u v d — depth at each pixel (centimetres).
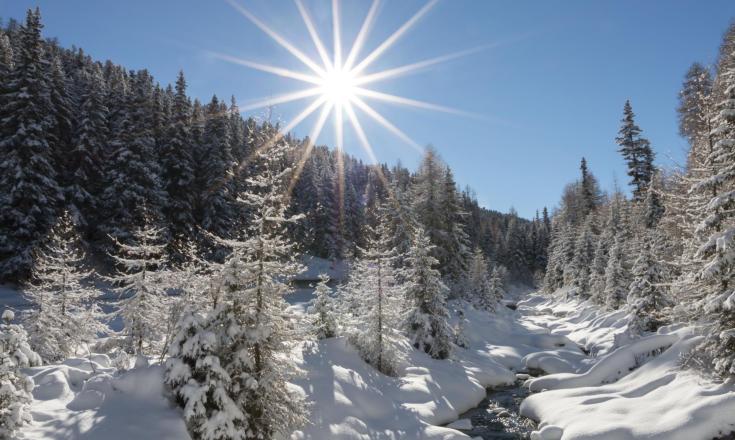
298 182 6588
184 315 1046
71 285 1670
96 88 3741
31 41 3198
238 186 4291
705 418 1248
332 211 6556
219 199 4009
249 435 1024
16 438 817
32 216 2784
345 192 6794
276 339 1138
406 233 4081
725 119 1441
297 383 1568
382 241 2270
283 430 1116
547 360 2722
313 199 6438
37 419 908
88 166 3500
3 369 820
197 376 1022
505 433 1717
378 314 2072
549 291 7275
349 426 1434
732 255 1329
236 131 4831
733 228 1327
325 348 1953
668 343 1883
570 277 6022
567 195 8638
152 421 948
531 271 9731
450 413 1855
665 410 1391
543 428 1565
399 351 2128
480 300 4694
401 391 1877
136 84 4875
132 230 3225
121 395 1018
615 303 3884
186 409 944
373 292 2105
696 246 1530
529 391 2278
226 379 991
